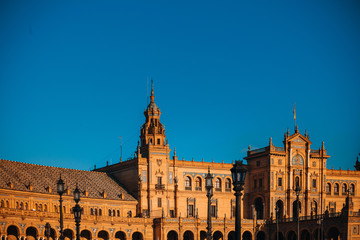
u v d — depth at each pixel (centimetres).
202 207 13488
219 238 13162
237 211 4359
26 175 11012
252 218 13975
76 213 6381
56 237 10406
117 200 12100
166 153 13088
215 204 13675
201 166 13638
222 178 13888
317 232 12381
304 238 13150
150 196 12650
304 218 12788
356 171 15038
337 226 11656
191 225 12269
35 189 10594
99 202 11744
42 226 10144
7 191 9900
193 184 13462
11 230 9788
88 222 10981
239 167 4378
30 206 10369
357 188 14988
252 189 14150
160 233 11875
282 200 13712
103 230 11281
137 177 12675
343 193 14775
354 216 11419
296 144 14088
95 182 12512
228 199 13862
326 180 14575
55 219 10419
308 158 14162
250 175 14262
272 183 13612
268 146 13750
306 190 14050
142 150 13112
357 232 11444
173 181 13150
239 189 4369
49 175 11625
